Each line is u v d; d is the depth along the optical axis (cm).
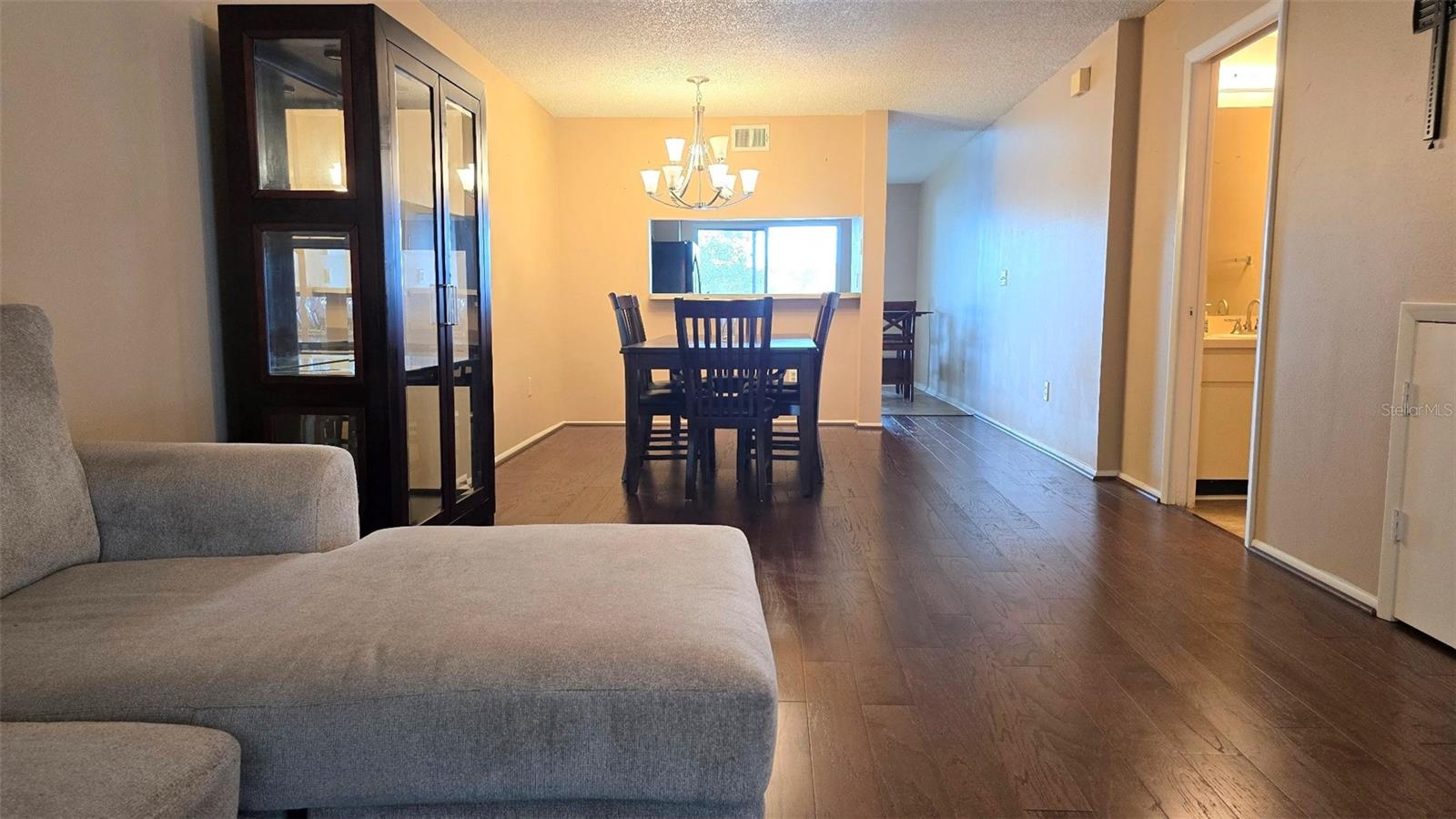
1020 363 549
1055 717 173
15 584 131
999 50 437
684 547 155
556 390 599
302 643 110
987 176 632
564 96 531
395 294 242
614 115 587
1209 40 329
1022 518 340
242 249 235
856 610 235
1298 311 267
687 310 359
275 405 240
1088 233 430
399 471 245
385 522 241
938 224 823
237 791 96
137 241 209
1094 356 423
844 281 830
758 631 123
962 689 185
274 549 155
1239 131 404
